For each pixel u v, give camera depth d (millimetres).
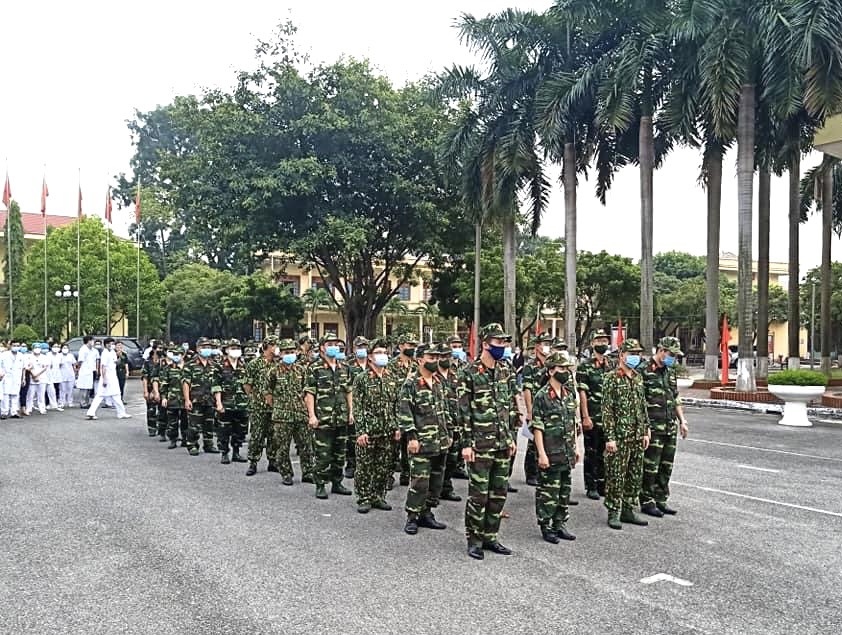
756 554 7199
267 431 11492
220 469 11852
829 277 30828
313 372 9805
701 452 13375
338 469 9992
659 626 5414
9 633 5273
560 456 7652
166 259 61094
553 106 23422
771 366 56062
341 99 28219
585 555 7176
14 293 47844
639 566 6820
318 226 27703
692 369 51719
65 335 42719
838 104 18859
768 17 19891
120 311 44438
